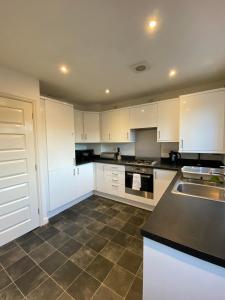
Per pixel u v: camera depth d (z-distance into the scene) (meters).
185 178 1.90
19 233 2.11
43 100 2.45
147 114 3.03
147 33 1.32
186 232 0.79
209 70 2.06
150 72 2.11
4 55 1.63
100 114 3.80
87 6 1.04
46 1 1.00
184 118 2.43
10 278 1.48
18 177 2.08
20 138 2.08
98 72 2.09
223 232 0.78
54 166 2.65
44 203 2.43
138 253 1.79
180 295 0.75
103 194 3.55
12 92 1.96
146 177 2.80
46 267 1.60
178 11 1.09
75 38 1.38
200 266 0.68
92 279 1.46
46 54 1.63
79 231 2.24
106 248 1.88
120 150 3.86
